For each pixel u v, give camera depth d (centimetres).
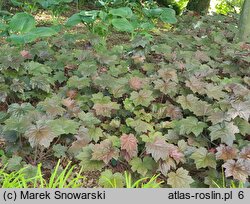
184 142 119
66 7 248
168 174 108
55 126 109
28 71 151
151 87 150
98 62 170
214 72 160
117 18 211
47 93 150
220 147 111
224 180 110
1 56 150
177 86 152
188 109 142
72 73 165
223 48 197
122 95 152
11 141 118
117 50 187
